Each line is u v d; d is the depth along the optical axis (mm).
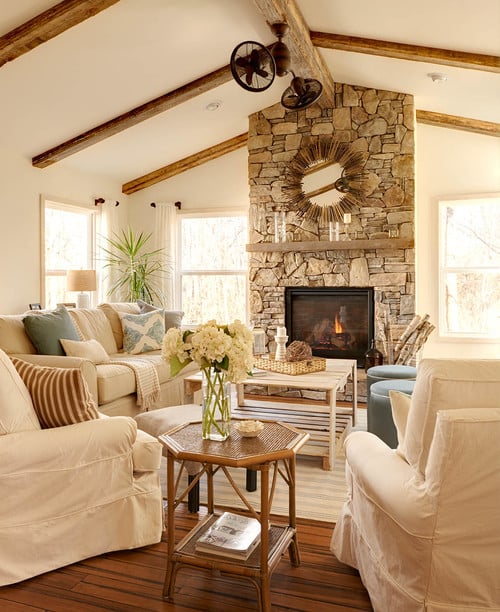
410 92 5613
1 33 3756
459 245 6203
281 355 4293
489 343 6027
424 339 5574
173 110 5703
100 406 3871
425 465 1694
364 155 5852
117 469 2406
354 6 4059
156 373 4488
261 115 6215
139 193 7371
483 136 5961
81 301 5957
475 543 1622
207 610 1988
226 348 2111
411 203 5703
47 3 3586
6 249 5363
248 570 1931
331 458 3473
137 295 6848
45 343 3943
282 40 4254
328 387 3455
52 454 2205
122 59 4473
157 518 2518
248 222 6812
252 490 3123
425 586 1649
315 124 6023
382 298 5816
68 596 2072
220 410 2168
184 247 7293
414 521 1649
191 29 4301
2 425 2197
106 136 5562
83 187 6535
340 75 5652
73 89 4727
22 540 2143
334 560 2340
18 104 4703
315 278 6043
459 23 3928
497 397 1633
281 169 6145
